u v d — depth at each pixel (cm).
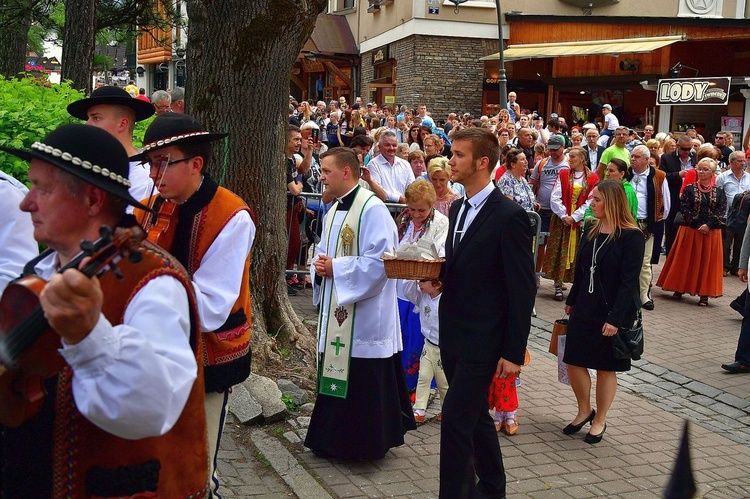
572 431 562
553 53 2219
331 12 3109
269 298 609
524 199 915
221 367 310
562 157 995
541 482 474
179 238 302
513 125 1516
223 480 434
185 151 301
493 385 552
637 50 2048
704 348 823
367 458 471
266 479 445
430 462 489
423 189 569
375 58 2709
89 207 193
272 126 587
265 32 557
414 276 400
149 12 1355
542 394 654
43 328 171
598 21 2277
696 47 2177
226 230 303
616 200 547
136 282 192
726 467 526
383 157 939
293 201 895
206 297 295
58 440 194
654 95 2266
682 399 678
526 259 388
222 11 557
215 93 569
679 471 176
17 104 546
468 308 397
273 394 528
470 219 407
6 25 1301
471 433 392
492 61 2430
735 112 1961
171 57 2938
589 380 569
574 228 970
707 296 1016
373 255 467
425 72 2409
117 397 173
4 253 263
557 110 2439
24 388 186
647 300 986
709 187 1007
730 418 638
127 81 3359
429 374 559
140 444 199
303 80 3250
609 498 457
